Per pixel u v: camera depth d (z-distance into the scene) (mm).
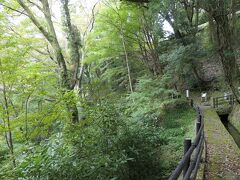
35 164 4152
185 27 18797
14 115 7949
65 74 9906
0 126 7035
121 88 22047
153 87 14930
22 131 6992
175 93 15680
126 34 18906
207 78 23578
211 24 11297
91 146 5484
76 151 5102
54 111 7094
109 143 5828
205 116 13773
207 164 6309
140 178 6664
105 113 6273
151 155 7215
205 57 18750
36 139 7379
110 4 17688
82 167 4742
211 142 8305
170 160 8023
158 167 7297
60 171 4445
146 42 19578
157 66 19344
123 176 5754
